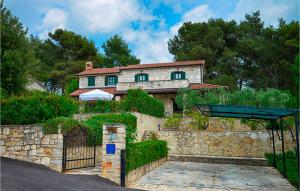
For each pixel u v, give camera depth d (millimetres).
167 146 21078
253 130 21125
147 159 14453
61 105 14773
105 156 11273
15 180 8422
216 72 47281
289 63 37594
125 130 11320
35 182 8578
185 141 21000
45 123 12484
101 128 15633
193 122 24000
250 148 19766
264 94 20969
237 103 21234
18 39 20250
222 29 52375
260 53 44062
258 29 50938
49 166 12117
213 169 15984
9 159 12227
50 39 54844
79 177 10766
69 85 42000
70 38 53906
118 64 58094
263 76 45812
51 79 49969
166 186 11273
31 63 21109
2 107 13797
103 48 61625
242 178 13211
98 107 20734
